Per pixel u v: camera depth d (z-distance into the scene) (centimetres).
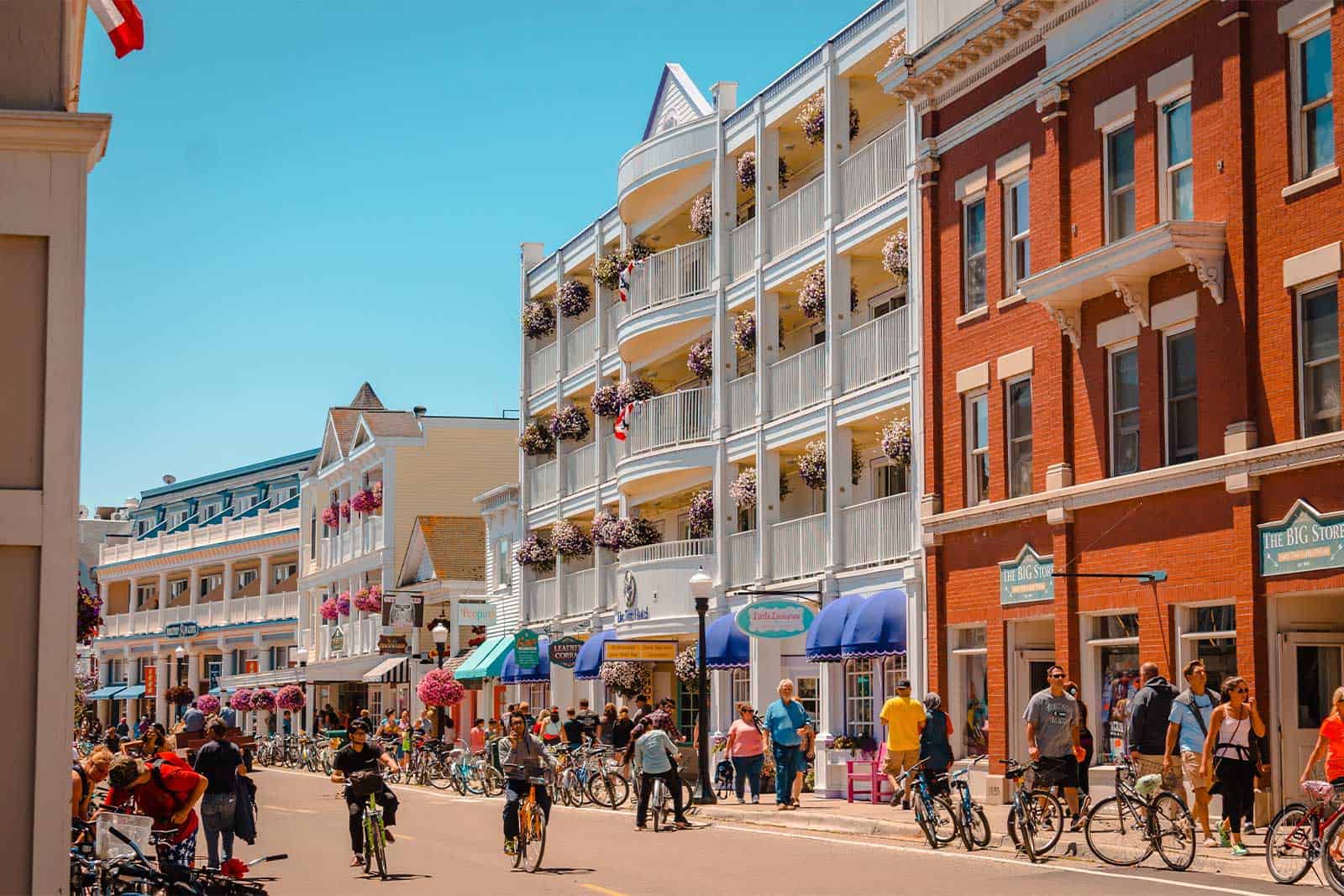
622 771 3338
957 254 3086
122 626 9631
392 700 6938
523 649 4934
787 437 3716
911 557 3173
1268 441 2291
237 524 8812
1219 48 2405
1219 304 2388
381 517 7038
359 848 2086
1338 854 1603
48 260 1147
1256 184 2333
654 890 1789
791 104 3769
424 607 6425
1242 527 2316
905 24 3319
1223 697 2012
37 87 1166
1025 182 2916
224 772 1892
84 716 8131
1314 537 2189
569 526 4962
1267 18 2325
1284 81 2289
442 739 5066
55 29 1175
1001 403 2933
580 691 5066
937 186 3169
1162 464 2503
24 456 1135
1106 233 2669
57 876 1104
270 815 3316
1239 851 1897
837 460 3506
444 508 7050
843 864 2020
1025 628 2894
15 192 1145
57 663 1121
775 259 3809
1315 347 2241
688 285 4194
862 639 3192
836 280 3553
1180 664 2455
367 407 8506
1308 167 2264
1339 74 2205
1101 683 2662
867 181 3459
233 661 8675
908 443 3225
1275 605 2278
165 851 1372
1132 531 2566
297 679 7281
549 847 2341
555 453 5312
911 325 3228
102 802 1859
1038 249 2825
